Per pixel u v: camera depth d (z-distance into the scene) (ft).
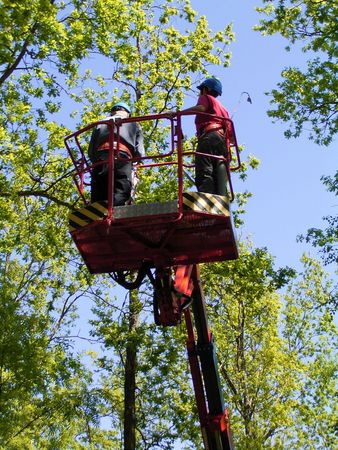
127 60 60.80
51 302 68.28
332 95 63.77
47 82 53.21
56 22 48.26
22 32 47.50
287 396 89.66
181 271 31.86
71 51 52.75
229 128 30.83
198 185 29.27
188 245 29.14
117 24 55.62
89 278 68.08
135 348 66.18
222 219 26.96
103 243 29.04
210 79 32.53
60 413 66.23
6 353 53.93
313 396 98.12
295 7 63.41
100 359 71.92
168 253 28.84
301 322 101.30
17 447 62.44
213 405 34.94
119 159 27.68
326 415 96.43
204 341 35.55
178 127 27.14
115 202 28.02
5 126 59.98
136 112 70.08
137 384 69.87
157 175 68.49
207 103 30.40
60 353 65.62
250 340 90.02
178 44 74.43
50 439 69.31
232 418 81.25
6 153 59.41
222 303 80.69
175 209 26.09
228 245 29.04
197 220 27.20
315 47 62.34
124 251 29.63
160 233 28.12
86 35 53.36
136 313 69.26
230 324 87.04
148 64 74.64
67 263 69.46
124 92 72.90
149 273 29.32
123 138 28.89
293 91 64.44
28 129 61.05
